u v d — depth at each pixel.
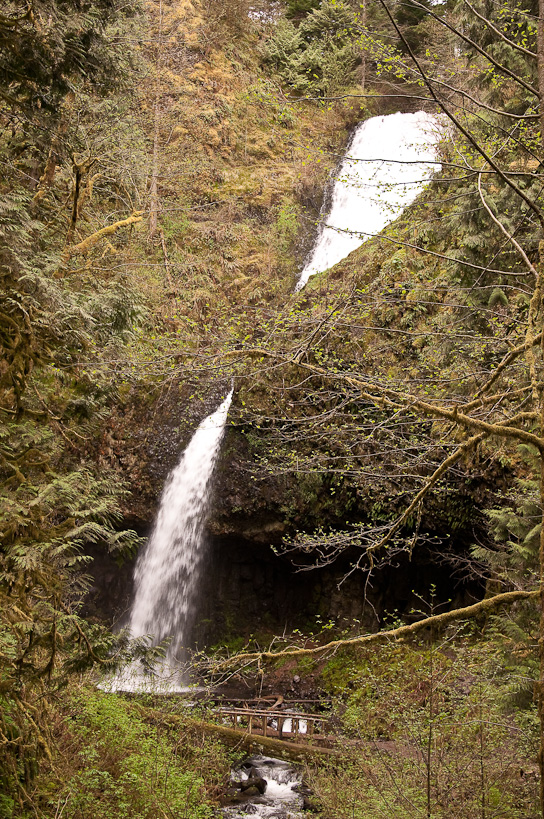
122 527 17.73
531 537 8.70
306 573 16.92
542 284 5.35
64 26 6.77
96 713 9.43
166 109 23.88
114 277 10.69
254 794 10.13
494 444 11.38
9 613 6.20
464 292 9.23
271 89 6.62
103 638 6.66
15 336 6.48
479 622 12.90
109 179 12.95
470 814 6.78
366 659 14.38
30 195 8.23
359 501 14.98
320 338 7.25
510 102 10.15
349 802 7.98
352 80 26.47
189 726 10.34
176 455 17.42
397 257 14.20
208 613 17.30
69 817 7.00
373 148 24.19
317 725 11.89
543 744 4.66
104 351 7.54
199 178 23.77
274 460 16.09
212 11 28.17
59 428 7.62
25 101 7.24
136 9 9.80
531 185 9.02
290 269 22.67
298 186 24.36
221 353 6.91
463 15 9.50
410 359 12.23
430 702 7.21
